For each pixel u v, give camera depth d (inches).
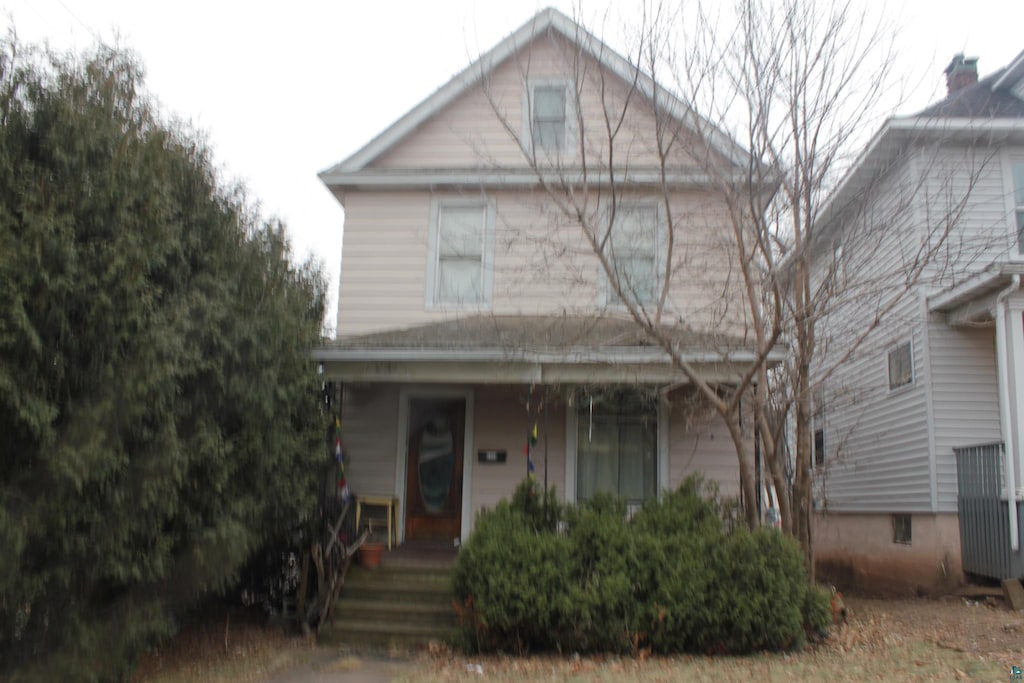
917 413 530.6
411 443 476.4
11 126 247.1
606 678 286.8
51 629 247.4
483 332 432.5
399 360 406.0
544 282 481.7
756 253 413.4
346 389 477.7
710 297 455.8
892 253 553.6
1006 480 442.0
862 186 477.7
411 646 353.1
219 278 318.0
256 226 369.1
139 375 248.8
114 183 256.4
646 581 334.0
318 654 341.7
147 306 261.9
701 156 441.4
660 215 474.3
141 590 276.7
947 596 479.5
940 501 506.0
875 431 600.4
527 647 334.3
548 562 334.0
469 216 505.0
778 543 340.5
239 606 406.6
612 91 467.8
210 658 327.3
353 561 405.4
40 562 239.3
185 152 322.0
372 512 457.7
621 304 457.1
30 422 225.8
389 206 508.4
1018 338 443.8
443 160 508.7
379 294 497.7
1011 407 438.9
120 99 286.7
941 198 507.2
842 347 555.5
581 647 330.6
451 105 515.5
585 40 449.7
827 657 316.5
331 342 416.5
